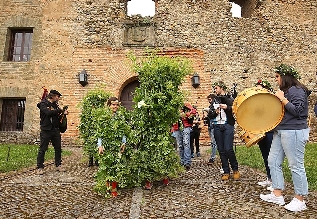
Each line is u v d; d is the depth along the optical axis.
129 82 12.91
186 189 4.65
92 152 6.93
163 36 12.95
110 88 12.53
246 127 3.91
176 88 4.95
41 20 13.12
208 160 8.02
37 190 4.64
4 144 11.52
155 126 4.75
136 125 4.74
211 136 7.24
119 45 12.87
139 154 4.67
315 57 13.23
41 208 3.72
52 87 12.51
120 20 13.10
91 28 13.02
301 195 3.64
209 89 12.51
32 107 12.38
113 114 4.66
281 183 3.91
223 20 13.26
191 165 7.18
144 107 4.66
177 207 3.71
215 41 13.02
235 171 5.41
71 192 4.53
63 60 12.73
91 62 12.73
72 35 12.95
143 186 4.84
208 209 3.63
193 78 12.43
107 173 4.30
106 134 4.40
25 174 5.98
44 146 6.19
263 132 3.85
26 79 12.62
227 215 3.41
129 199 4.12
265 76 12.83
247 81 12.72
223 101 5.42
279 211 3.57
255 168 6.46
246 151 8.88
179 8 13.27
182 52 12.81
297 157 3.66
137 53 12.77
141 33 12.96
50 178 5.60
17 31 13.52
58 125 6.51
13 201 4.04
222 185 4.91
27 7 13.27
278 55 13.12
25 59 13.30
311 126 12.27
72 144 11.91
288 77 3.88
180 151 7.03
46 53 12.80
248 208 3.68
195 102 12.37
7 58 13.06
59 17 13.13
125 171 4.36
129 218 3.27
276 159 3.96
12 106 12.91
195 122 6.93
